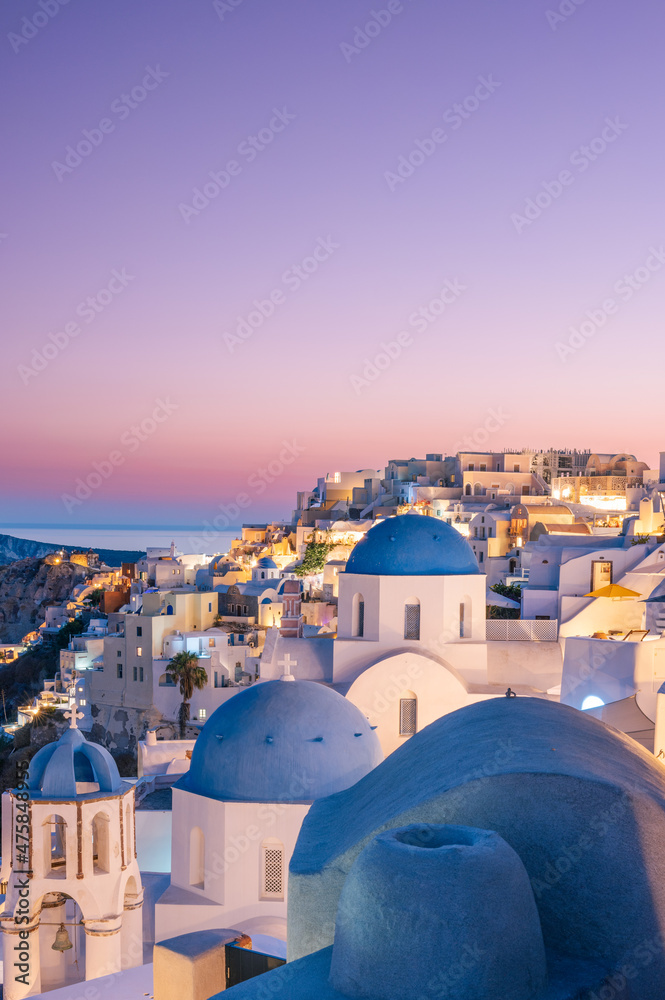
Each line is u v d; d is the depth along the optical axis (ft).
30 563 563.07
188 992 48.85
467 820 31.83
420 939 26.66
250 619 280.72
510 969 26.73
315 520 393.70
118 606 395.14
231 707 82.43
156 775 120.26
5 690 370.94
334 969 29.30
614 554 154.30
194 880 79.61
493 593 196.44
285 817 74.79
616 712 78.02
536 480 362.53
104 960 76.38
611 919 30.09
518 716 38.65
